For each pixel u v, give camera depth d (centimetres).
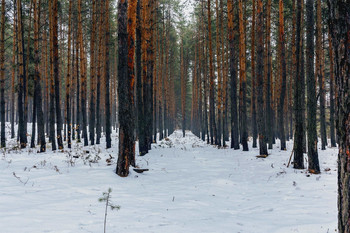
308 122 873
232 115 1769
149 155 1380
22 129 1623
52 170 783
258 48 1324
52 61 1501
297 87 966
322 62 1847
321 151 1542
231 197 646
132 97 911
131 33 863
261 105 1314
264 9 1980
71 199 524
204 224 427
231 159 1291
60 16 2362
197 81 3388
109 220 419
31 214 417
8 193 527
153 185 731
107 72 1700
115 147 1702
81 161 982
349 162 230
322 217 454
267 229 411
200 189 714
